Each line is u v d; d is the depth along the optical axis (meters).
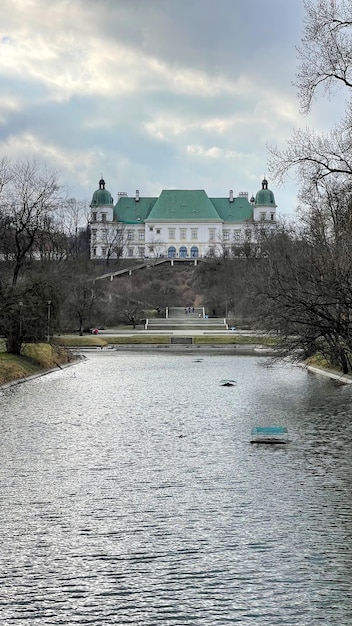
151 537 19.30
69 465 27.06
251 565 17.42
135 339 106.75
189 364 75.38
